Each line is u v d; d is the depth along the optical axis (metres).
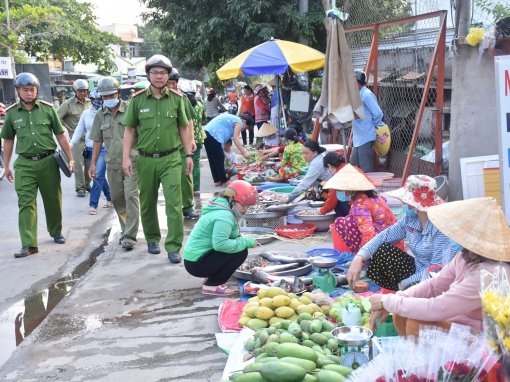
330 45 7.07
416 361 2.50
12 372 3.85
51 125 6.78
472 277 2.82
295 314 3.97
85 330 4.46
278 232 6.60
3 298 5.41
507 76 4.31
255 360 3.30
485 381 2.43
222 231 4.84
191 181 8.08
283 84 13.43
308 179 6.98
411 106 8.88
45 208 7.00
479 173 5.86
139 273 5.78
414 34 8.88
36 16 32.19
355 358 3.13
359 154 7.91
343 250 5.44
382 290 4.46
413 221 4.12
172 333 4.33
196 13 16.34
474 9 6.61
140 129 5.96
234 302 4.64
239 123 10.31
